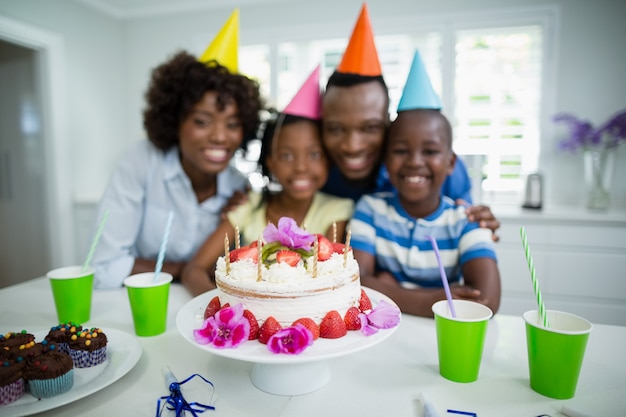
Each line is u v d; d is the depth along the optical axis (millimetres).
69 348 671
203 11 3025
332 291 652
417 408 583
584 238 2053
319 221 1234
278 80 2902
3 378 560
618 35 2328
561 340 583
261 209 1307
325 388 638
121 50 3209
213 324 613
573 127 2338
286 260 689
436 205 1138
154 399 607
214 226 1381
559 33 2402
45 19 2594
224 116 1204
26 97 2721
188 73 1203
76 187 2840
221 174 1400
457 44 2547
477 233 1045
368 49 1105
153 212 1345
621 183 2344
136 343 743
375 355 749
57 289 857
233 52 1311
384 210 1166
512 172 2531
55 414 571
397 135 1067
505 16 2461
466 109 2535
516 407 584
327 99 1131
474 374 653
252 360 558
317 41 2826
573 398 602
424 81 1087
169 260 1403
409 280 1132
